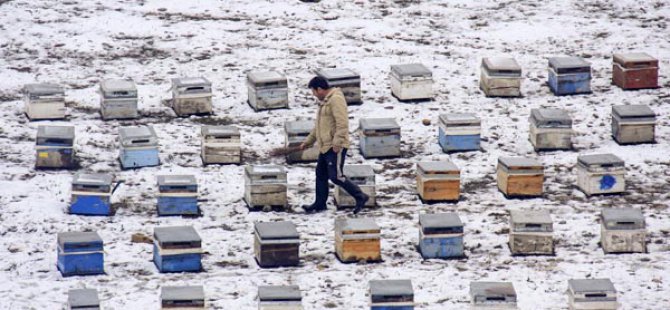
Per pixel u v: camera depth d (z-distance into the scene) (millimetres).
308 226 74125
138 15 111062
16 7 111688
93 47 104812
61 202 76625
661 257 69062
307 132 83938
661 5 114562
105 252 69375
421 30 109188
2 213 74375
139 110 93188
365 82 98938
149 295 63125
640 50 105312
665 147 86812
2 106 93375
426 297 63375
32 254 69062
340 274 66750
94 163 83312
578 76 96438
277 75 93938
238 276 66438
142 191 79000
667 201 77750
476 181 81625
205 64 101938
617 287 64438
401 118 92250
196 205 75625
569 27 109875
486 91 96312
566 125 86250
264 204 76625
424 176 77625
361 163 84562
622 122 86938
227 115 92625
